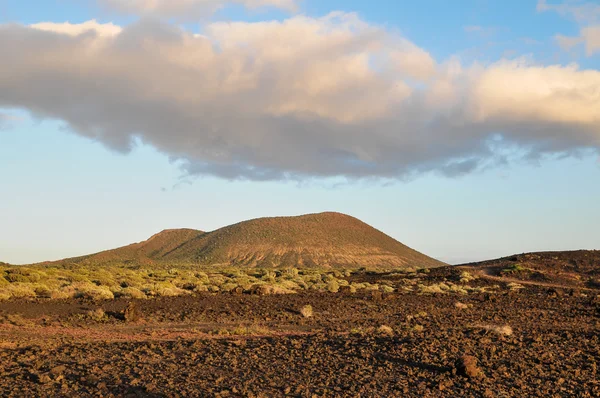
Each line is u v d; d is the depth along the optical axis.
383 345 18.92
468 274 72.81
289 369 15.88
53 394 13.44
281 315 32.34
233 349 18.86
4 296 35.00
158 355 18.02
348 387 13.94
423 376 15.05
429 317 31.91
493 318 32.09
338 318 31.77
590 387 14.47
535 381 14.82
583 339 21.89
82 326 26.92
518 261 81.12
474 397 13.42
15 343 21.22
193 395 13.15
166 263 177.62
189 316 30.84
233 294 45.03
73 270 66.94
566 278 71.62
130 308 29.02
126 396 13.16
